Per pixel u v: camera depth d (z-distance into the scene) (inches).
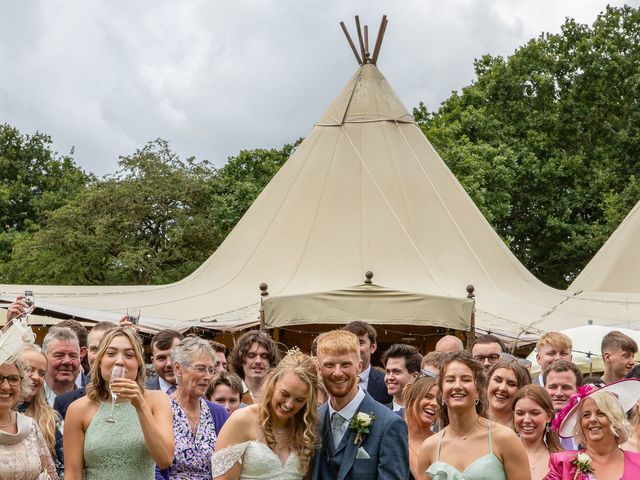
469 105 1557.6
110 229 1455.5
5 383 249.3
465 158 1376.7
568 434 257.9
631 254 925.8
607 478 247.1
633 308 733.9
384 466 241.3
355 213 799.1
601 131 1583.4
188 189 1476.4
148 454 254.1
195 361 278.4
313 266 771.4
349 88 884.6
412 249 778.2
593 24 1626.5
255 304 726.5
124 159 1505.9
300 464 241.6
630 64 1576.0
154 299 741.9
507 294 762.8
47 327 752.3
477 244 812.0
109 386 253.1
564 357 368.5
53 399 327.0
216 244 1501.0
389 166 829.8
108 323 340.2
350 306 576.4
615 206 1439.5
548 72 1594.5
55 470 261.0
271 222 816.9
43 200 1878.7
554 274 1525.6
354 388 248.1
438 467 245.6
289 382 238.2
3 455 247.4
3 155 1959.9
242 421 243.6
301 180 834.2
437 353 333.1
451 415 249.9
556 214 1492.4
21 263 1470.2
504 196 1400.1
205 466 274.4
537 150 1523.1
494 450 246.1
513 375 300.4
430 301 575.2
